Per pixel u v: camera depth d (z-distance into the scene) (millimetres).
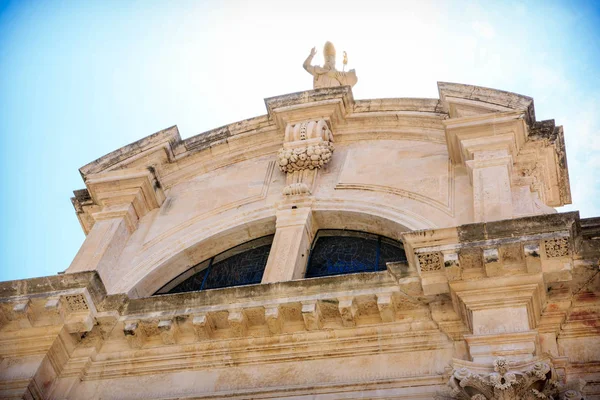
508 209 16047
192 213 19766
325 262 18375
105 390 15688
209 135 20969
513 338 13336
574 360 13648
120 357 16016
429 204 17750
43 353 15828
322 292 15148
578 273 14023
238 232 19172
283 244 17953
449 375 13422
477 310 13922
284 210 18828
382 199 18375
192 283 19109
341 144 20266
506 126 17750
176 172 20812
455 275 14141
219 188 20188
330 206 18703
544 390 12734
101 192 20172
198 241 19062
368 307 15008
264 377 14969
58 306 15883
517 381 12648
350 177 19188
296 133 20062
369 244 18438
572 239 13844
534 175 17484
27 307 15945
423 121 19484
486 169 17109
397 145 19547
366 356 14742
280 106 20594
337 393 14227
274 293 15359
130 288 18297
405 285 14641
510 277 13992
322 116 20359
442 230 14328
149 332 16000
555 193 18531
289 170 19656
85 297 15922
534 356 13102
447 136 18094
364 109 20312
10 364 15789
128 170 20094
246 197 19688
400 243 18094
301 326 15281
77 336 16219
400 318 14938
